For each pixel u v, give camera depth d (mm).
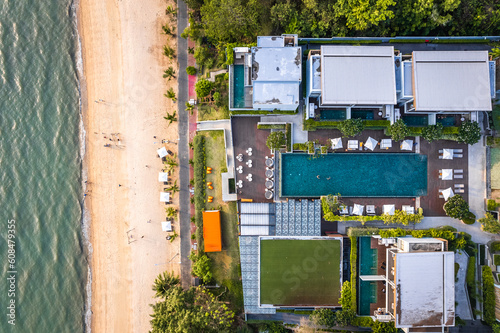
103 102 48625
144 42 48062
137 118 48250
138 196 48281
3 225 48844
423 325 39562
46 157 49156
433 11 39344
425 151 44531
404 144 43656
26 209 49062
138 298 48344
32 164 49188
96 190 48812
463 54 39938
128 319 48438
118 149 48469
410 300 39688
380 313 43250
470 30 42562
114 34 48344
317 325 43594
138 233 48281
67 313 48531
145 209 48188
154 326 40344
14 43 49125
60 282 48656
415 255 39625
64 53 49031
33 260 48812
